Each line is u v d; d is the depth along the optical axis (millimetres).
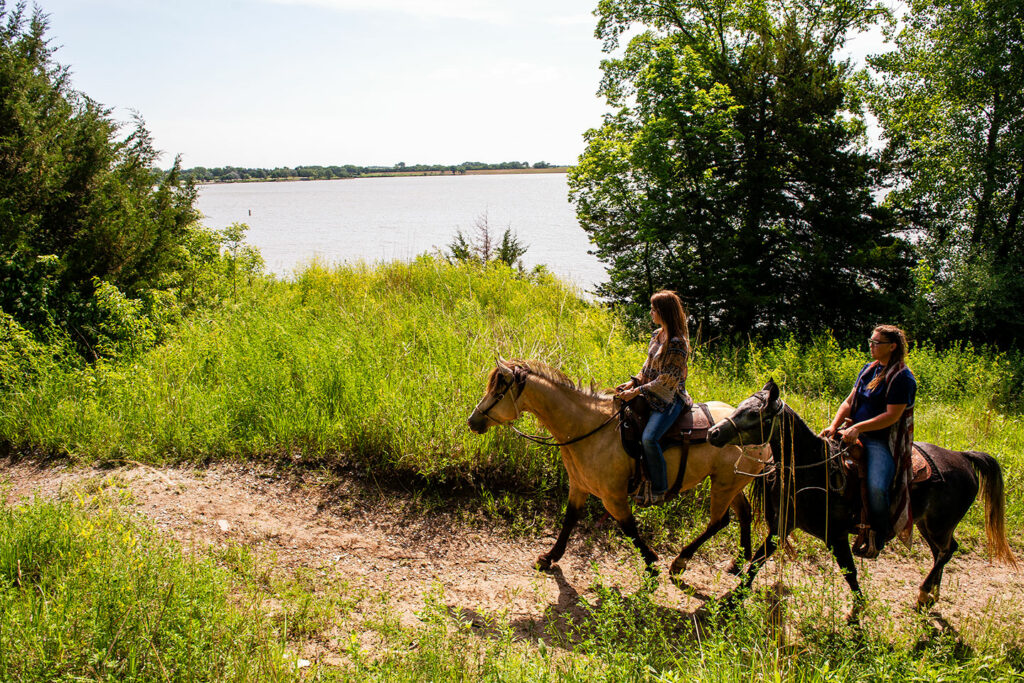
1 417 7703
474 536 6422
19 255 10016
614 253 19625
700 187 18344
